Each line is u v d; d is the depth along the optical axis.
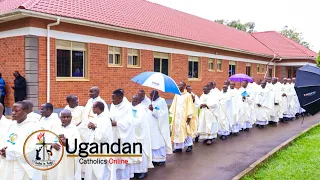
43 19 11.01
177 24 20.94
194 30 21.70
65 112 5.24
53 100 11.48
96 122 5.38
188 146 8.54
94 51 12.97
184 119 8.23
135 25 15.18
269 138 10.46
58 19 10.95
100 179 5.32
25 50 10.88
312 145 9.19
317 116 16.39
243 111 11.61
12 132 4.62
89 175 5.34
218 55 22.17
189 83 19.23
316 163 7.38
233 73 24.55
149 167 6.51
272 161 7.62
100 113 5.42
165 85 6.31
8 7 12.22
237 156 8.09
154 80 6.34
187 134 8.38
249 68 27.03
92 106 5.71
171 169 6.96
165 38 16.42
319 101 6.20
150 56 16.02
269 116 13.19
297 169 6.93
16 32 11.17
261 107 12.66
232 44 24.11
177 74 18.14
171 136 8.31
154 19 18.83
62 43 11.87
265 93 12.62
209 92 9.68
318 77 6.21
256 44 30.61
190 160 7.69
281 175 6.55
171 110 8.35
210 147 9.09
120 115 5.75
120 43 14.18
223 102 10.07
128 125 5.79
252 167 6.83
